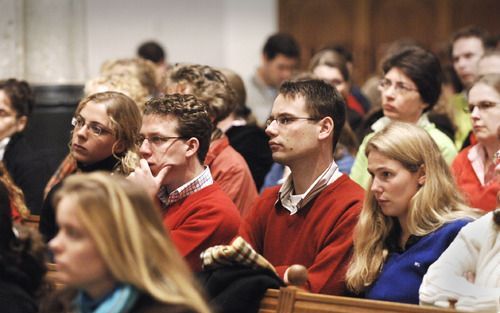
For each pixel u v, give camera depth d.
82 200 4.37
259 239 7.07
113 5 19.53
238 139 9.60
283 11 20.05
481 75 8.93
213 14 19.70
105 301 4.42
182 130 7.02
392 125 6.55
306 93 6.89
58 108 11.96
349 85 11.48
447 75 11.94
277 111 6.92
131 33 19.58
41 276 5.76
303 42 19.98
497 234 6.13
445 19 19.58
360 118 11.01
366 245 6.52
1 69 12.28
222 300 6.03
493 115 7.84
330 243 6.67
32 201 9.12
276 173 9.49
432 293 6.09
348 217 6.68
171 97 7.14
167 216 7.08
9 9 12.25
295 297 5.84
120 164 7.76
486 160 7.99
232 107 8.38
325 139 6.87
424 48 8.91
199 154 7.14
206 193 7.09
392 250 6.55
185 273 4.53
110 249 4.35
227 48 19.75
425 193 6.41
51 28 12.45
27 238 5.72
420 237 6.43
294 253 6.80
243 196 8.23
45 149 9.98
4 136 9.46
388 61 8.86
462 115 10.66
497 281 6.03
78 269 4.38
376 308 5.64
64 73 12.45
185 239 6.91
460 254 6.18
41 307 5.32
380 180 6.45
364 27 19.95
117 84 9.03
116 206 4.38
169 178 7.07
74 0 12.56
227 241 7.01
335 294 6.59
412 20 19.77
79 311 4.58
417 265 6.36
